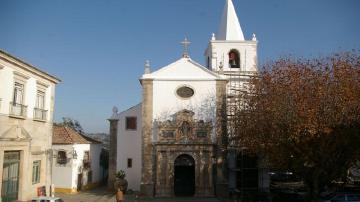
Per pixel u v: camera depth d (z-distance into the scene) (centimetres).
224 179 3547
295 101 2577
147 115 3675
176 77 3747
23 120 2742
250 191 3484
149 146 3616
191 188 3675
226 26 4559
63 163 3941
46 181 3161
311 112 2452
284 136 2620
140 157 4150
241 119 3350
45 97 3164
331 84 2578
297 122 2483
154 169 3581
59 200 2170
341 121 2423
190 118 3612
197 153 3581
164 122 3619
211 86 3738
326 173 2678
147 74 3750
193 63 3800
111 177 4159
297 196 3045
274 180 5134
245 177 3775
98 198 3538
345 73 2581
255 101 3058
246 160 3791
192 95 3731
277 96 2705
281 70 2873
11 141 2556
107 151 5438
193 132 3606
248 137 3030
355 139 2534
